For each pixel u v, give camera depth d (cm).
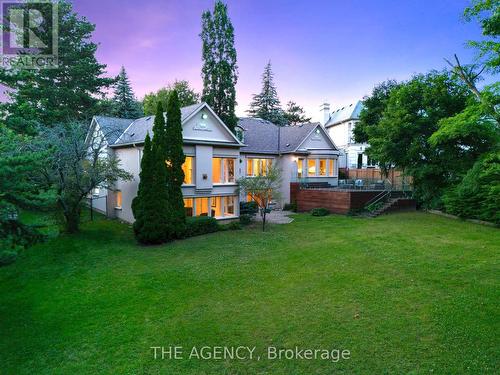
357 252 1241
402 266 1051
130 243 1520
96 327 738
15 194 757
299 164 2719
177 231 1573
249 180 1862
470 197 1706
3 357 635
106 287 981
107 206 2108
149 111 4478
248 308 805
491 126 1565
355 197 2145
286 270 1085
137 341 673
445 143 1906
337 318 727
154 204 1490
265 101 5131
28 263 1228
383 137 2200
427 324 674
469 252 1173
